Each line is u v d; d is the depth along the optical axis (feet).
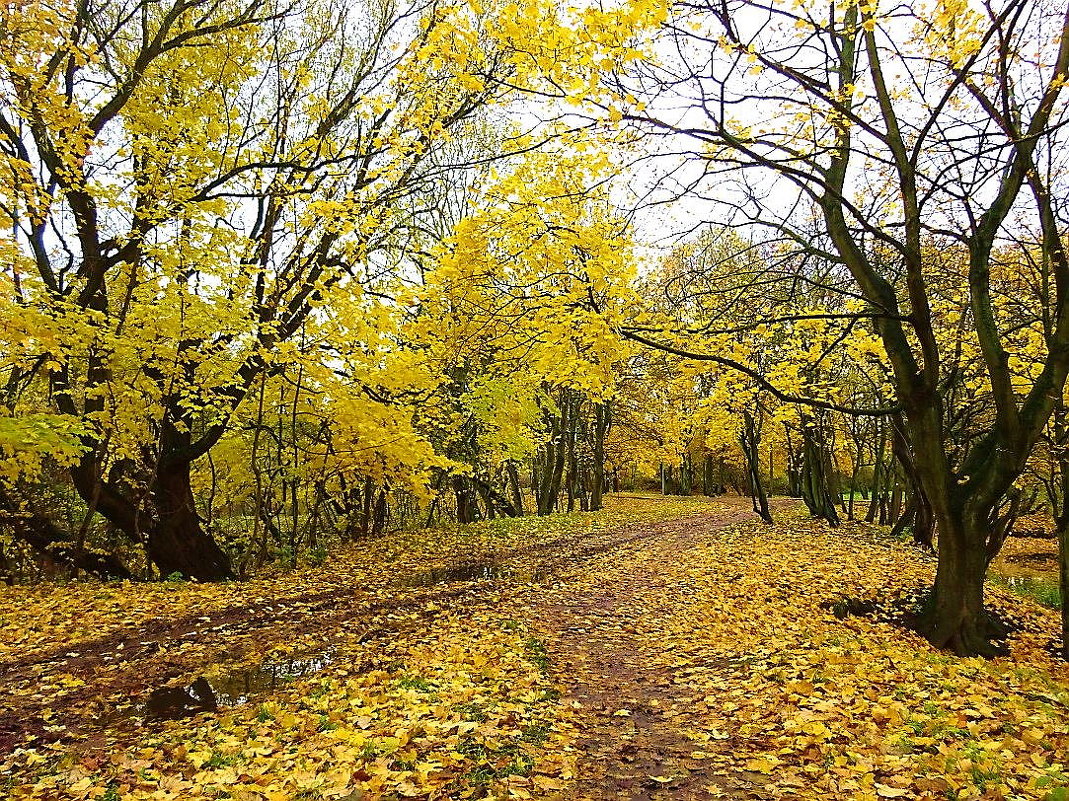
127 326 32.60
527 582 40.01
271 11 41.52
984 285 26.11
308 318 34.68
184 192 32.40
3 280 25.77
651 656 25.16
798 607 30.96
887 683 18.95
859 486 115.03
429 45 16.96
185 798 12.22
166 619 28.96
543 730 16.55
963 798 11.26
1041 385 24.94
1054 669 23.65
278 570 42.70
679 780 13.78
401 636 27.27
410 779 12.99
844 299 44.86
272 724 17.25
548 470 86.33
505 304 28.58
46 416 29.22
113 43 37.55
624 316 24.76
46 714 18.76
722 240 46.80
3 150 22.31
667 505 103.04
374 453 40.88
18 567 38.17
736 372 31.50
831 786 12.65
